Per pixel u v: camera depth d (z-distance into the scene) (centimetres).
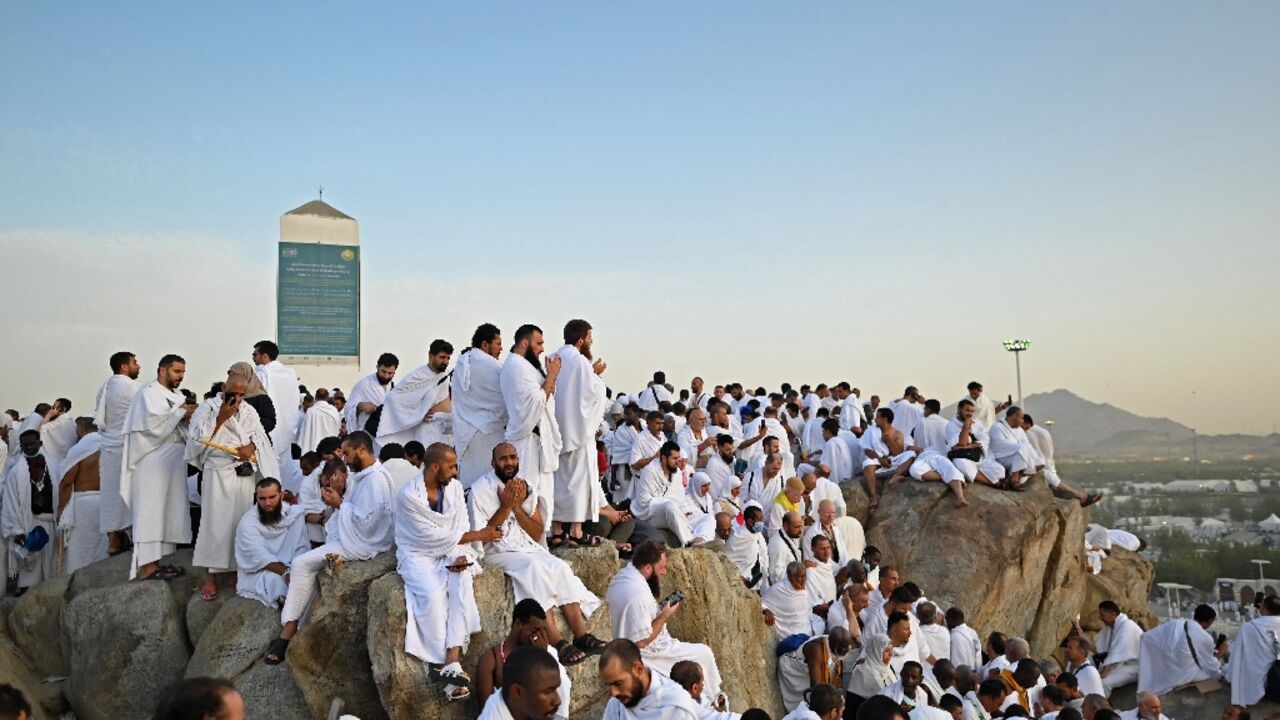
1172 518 13050
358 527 835
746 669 1033
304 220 1730
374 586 768
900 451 1733
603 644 802
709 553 1030
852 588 1124
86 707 933
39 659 1015
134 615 937
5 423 1698
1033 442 1725
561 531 943
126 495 983
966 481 1647
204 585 968
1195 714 1342
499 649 701
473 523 817
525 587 788
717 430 1645
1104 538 1844
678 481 1196
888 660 1004
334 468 930
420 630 735
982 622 1511
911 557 1570
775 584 1193
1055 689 1052
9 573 1162
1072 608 1658
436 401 1146
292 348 1697
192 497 1080
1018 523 1569
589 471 952
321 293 1728
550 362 904
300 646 797
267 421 1025
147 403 979
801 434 1962
